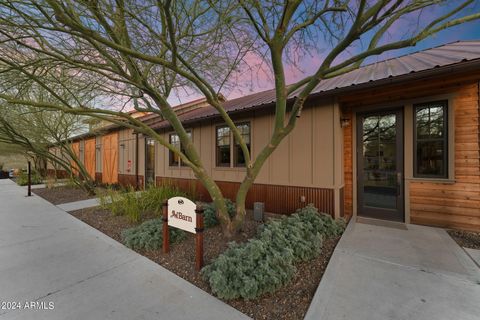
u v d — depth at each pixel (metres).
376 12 2.27
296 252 2.88
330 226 3.84
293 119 3.08
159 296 2.29
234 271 2.35
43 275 2.71
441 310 1.96
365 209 4.89
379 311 1.96
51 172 17.50
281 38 2.77
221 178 6.58
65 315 2.02
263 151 3.44
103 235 4.14
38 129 8.16
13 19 2.71
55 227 4.64
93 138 13.01
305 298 2.22
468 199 3.84
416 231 3.93
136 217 4.74
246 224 4.38
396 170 4.52
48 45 2.89
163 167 8.65
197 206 2.79
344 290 2.26
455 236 3.69
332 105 4.54
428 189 4.19
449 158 3.96
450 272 2.57
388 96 4.55
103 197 6.22
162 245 3.42
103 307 2.12
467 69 3.18
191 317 1.98
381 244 3.39
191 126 7.46
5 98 2.78
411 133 4.32
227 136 6.50
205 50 3.65
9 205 6.88
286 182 5.18
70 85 4.36
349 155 5.07
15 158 18.98
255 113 5.73
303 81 3.29
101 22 2.50
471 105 3.78
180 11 3.03
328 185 4.59
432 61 3.97
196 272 2.73
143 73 3.39
